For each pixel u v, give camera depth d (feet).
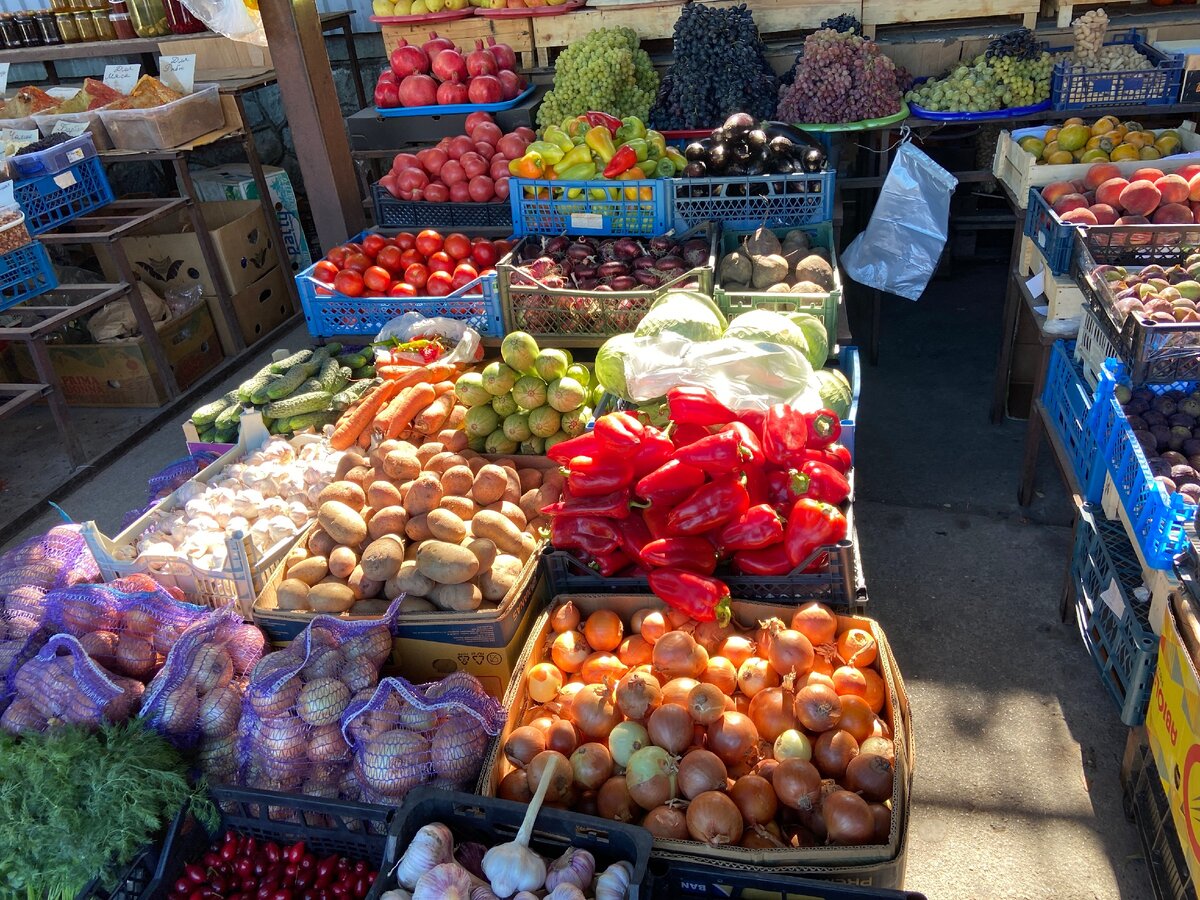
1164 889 7.85
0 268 15.46
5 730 8.04
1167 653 7.47
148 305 18.16
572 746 7.48
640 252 13.60
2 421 17.98
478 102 17.34
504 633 8.66
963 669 10.60
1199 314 9.00
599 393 11.48
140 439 16.97
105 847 7.02
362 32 23.27
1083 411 10.56
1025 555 12.29
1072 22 17.13
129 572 9.82
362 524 9.46
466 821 6.76
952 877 8.41
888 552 12.55
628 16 18.13
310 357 13.33
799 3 17.48
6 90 23.58
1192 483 8.42
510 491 9.98
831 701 7.16
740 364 9.83
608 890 6.19
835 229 14.34
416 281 13.99
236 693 8.36
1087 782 9.17
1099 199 11.76
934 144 18.89
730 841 6.57
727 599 8.16
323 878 7.31
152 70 22.75
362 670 8.09
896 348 17.71
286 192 21.52
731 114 15.80
